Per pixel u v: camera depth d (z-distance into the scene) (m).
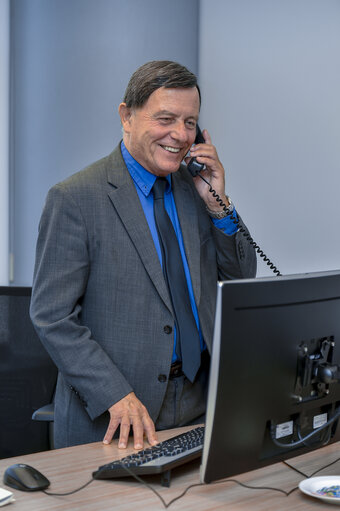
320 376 1.34
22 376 2.20
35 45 3.32
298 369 1.31
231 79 3.36
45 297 1.70
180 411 1.76
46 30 3.31
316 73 3.18
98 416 1.66
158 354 1.73
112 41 3.29
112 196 1.78
